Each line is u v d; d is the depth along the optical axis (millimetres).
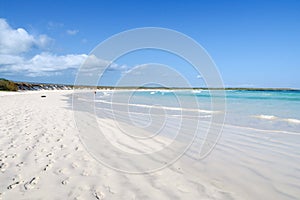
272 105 19484
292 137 7285
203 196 3246
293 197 3330
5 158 4547
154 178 3846
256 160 5004
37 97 27219
